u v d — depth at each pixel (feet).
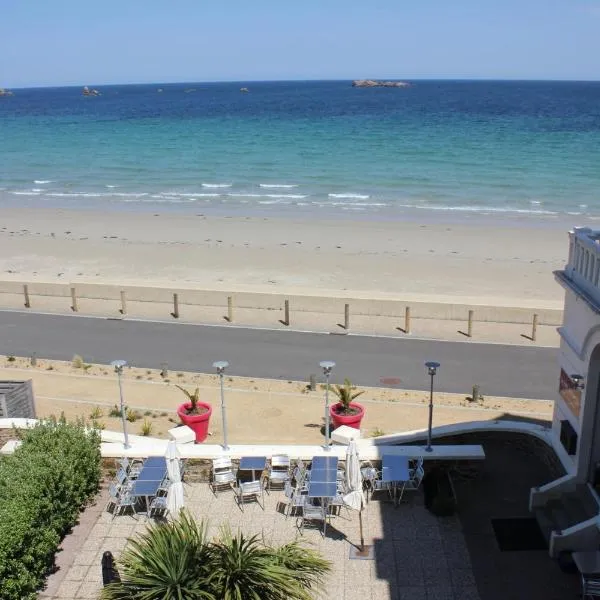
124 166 252.62
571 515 43.88
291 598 31.83
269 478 49.83
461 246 142.61
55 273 124.88
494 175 222.48
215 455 50.57
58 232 157.28
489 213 173.68
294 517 46.50
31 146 317.42
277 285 115.44
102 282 105.40
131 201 193.26
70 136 358.64
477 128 364.38
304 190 204.54
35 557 39.29
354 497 43.14
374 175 225.56
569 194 193.67
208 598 30.01
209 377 77.05
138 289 101.71
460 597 39.37
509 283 117.91
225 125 404.16
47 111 613.93
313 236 150.92
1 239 150.71
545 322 92.27
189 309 98.78
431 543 43.78
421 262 130.41
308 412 68.54
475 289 114.62
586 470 45.44
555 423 50.42
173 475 44.83
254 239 148.77
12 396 61.62
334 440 59.00
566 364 47.80
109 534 44.75
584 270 44.75
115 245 144.77
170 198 196.34
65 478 43.32
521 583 40.27
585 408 44.24
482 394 73.00
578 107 554.46
